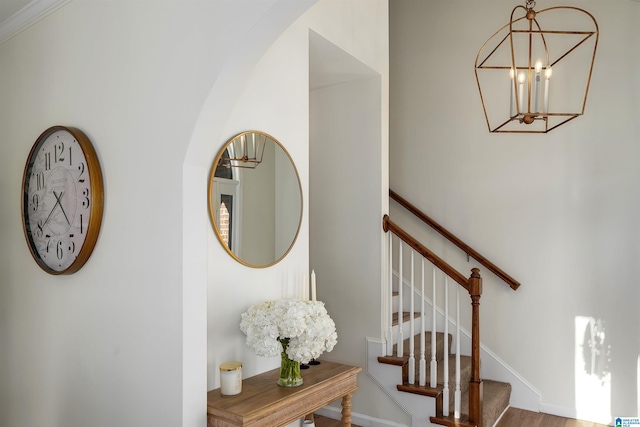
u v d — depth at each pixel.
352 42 3.24
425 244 4.27
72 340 2.25
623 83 3.48
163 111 1.89
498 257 3.93
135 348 1.96
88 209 2.12
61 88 2.36
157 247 1.88
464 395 3.55
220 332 2.21
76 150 2.19
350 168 3.71
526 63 3.87
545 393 3.69
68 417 2.26
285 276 2.60
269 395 2.05
